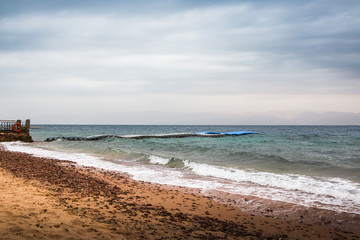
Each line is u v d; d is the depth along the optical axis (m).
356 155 22.34
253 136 59.47
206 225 6.90
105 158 21.06
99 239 5.13
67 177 11.90
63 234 5.20
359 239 6.46
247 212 8.38
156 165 17.83
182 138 51.44
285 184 12.02
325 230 7.01
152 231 5.97
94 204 7.79
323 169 15.52
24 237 4.86
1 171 12.02
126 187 11.06
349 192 10.56
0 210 6.28
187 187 11.65
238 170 15.14
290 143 36.66
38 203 7.20
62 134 69.19
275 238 6.29
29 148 28.89
